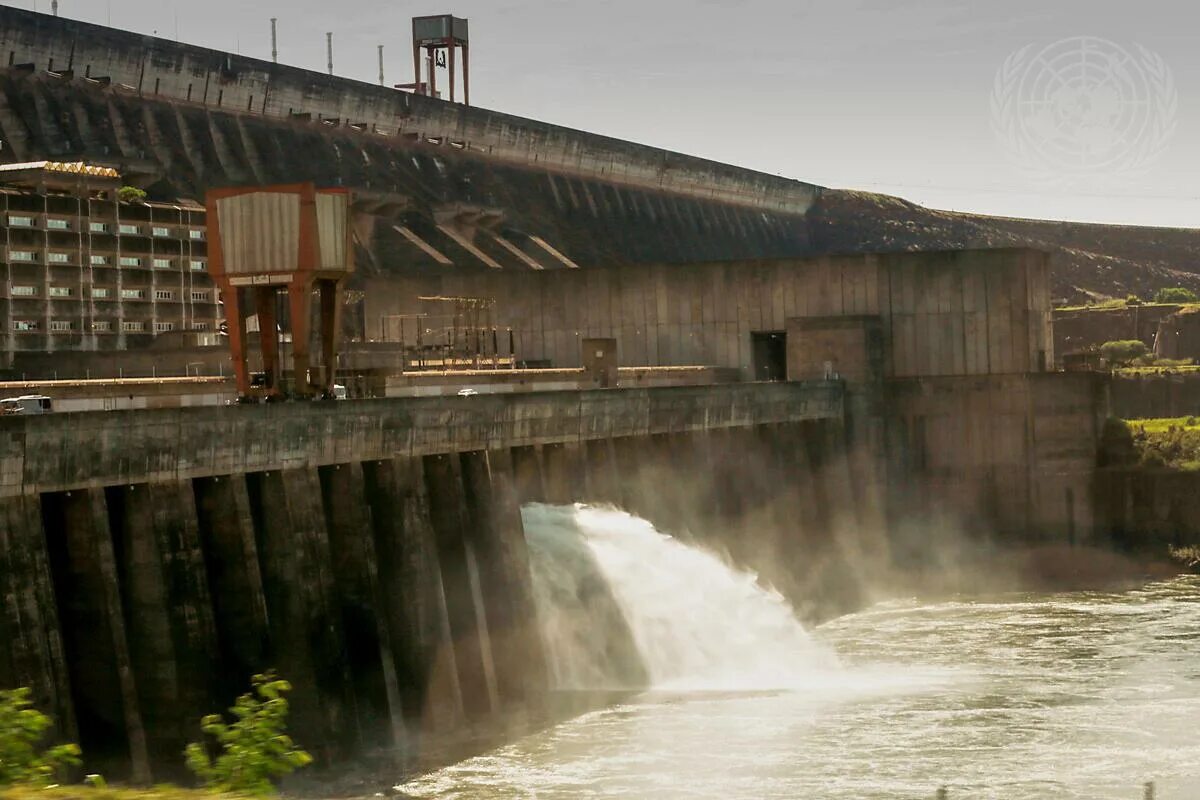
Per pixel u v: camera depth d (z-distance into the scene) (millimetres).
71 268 158625
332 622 68625
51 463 56562
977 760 69438
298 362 74750
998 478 133125
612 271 143750
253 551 65125
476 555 82062
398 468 75938
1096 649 97688
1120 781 65750
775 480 118562
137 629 60656
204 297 172625
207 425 63625
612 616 89375
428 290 149625
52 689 55188
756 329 139250
